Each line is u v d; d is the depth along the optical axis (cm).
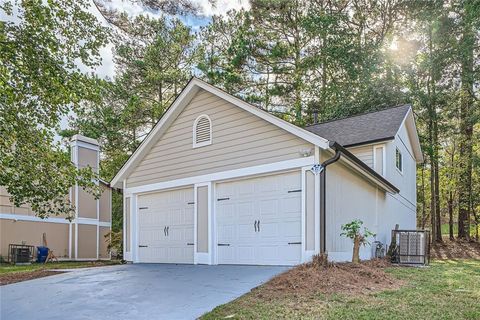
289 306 502
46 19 665
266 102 2267
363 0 2291
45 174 727
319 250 768
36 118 713
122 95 2216
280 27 2311
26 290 690
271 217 859
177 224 1066
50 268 1095
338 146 774
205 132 1012
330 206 829
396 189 1230
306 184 802
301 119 2228
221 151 967
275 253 842
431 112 2066
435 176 2169
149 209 1153
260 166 881
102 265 1120
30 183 708
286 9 2231
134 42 1734
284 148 845
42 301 600
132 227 1181
